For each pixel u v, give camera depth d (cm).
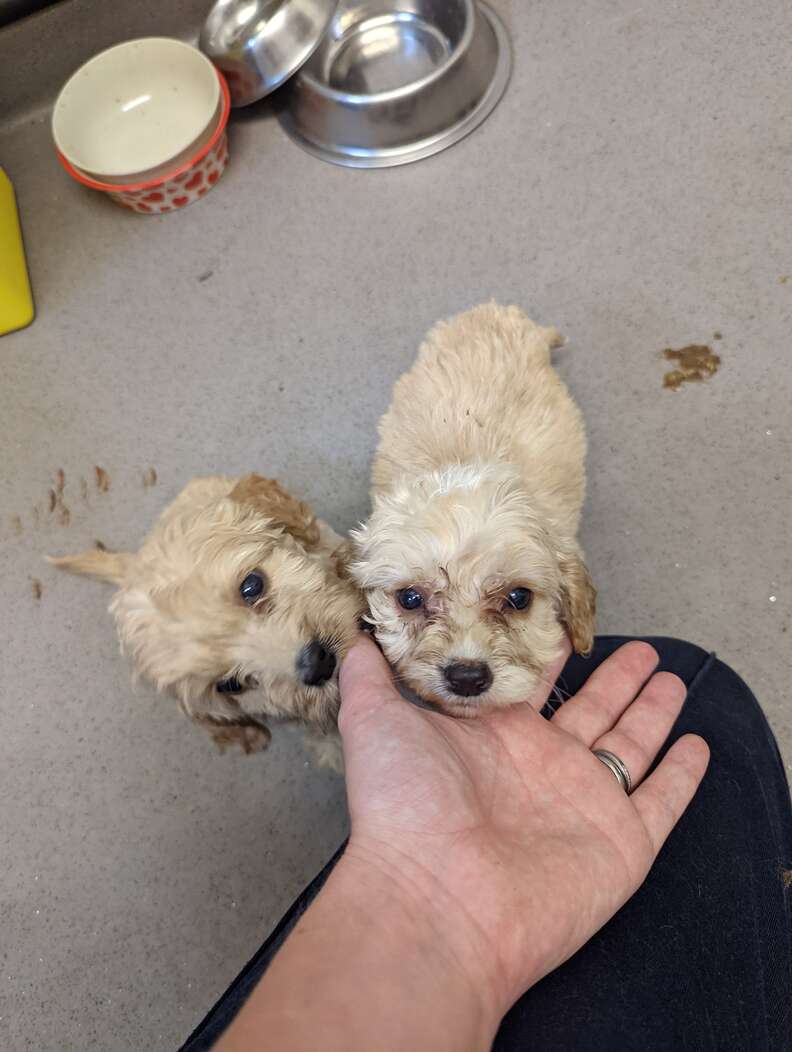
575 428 41
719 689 32
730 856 26
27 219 63
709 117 53
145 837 44
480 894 22
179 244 60
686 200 51
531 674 31
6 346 59
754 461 44
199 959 41
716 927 25
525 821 26
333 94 56
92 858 44
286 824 43
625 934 24
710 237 50
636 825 26
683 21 56
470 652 30
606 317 49
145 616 34
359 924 21
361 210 57
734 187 51
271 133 62
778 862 27
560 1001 23
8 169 65
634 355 48
